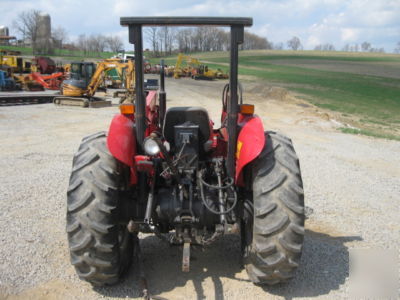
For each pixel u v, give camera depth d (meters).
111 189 3.09
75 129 12.51
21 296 3.19
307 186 6.60
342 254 4.06
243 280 3.46
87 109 18.88
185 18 3.02
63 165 7.53
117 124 3.27
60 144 9.77
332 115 19.48
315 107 23.38
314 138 11.99
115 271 3.18
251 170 3.28
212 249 4.06
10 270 3.57
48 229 4.51
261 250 3.02
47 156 8.32
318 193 6.21
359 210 5.47
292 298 3.22
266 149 3.25
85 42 110.38
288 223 3.00
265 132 3.55
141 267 3.50
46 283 3.39
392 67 73.12
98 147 3.31
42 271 3.58
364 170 7.96
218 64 69.25
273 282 3.20
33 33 88.94
